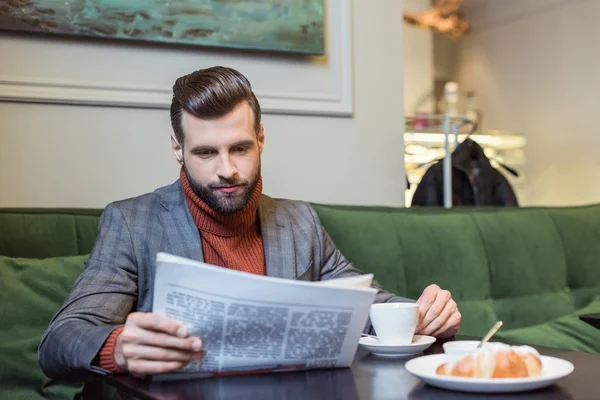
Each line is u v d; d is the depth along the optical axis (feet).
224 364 3.14
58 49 6.26
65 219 5.54
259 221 4.72
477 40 17.11
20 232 5.34
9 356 4.70
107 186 6.48
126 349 3.01
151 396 2.84
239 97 4.04
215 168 4.06
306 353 3.20
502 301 6.89
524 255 7.10
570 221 7.61
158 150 6.73
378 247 6.37
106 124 6.48
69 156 6.31
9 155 6.07
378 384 2.98
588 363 3.25
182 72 6.86
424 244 6.59
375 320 3.76
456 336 4.30
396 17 8.22
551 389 2.76
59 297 5.02
